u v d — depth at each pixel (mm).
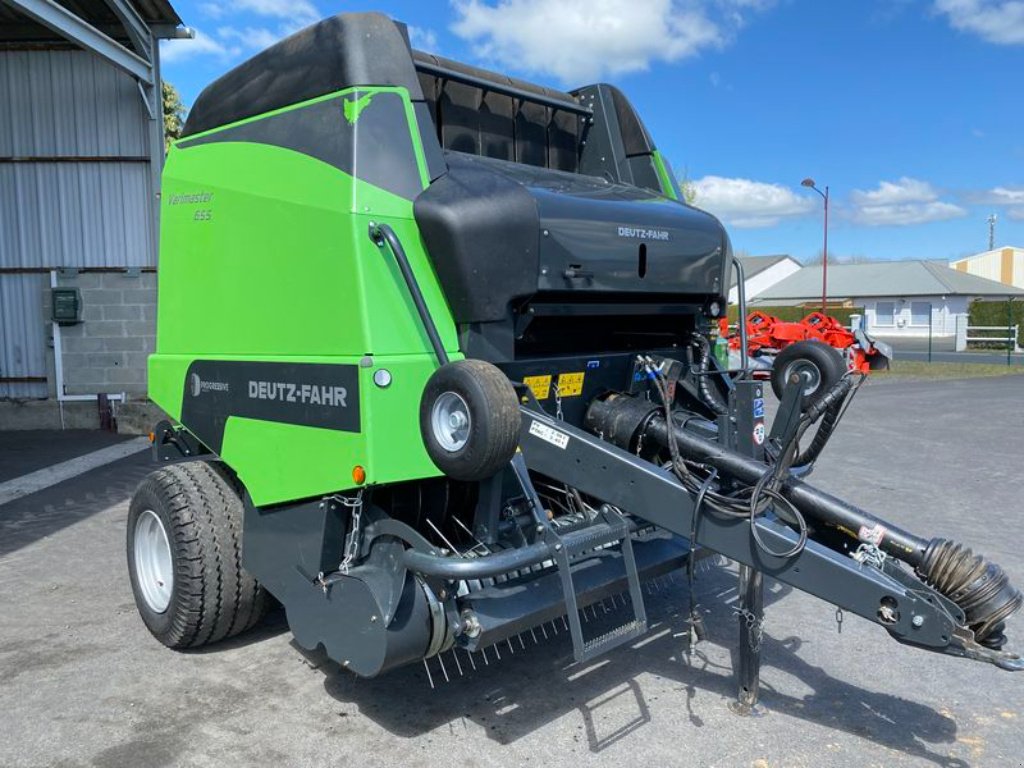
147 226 12016
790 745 3328
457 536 3629
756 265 75250
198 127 4215
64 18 8930
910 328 54188
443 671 3977
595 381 3979
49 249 12094
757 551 3053
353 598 3135
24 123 11922
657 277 3953
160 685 3867
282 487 3539
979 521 6641
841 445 10438
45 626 4605
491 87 4617
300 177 3449
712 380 4453
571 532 3307
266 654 4207
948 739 3395
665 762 3197
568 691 3783
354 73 3328
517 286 3328
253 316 3709
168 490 4066
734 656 4152
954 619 2791
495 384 2875
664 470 3256
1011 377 21016
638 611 3281
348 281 3176
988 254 65500
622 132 5062
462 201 3230
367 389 3062
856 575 2883
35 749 3312
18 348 12312
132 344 12172
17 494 7906
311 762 3205
